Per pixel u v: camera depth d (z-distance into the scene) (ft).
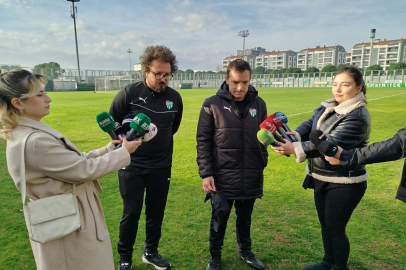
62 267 5.42
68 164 5.32
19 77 5.16
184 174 17.49
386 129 29.96
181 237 10.74
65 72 169.89
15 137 5.20
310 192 14.76
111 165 5.78
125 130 8.06
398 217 11.99
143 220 12.19
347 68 7.09
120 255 8.94
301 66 396.98
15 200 13.74
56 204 5.27
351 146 7.04
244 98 8.61
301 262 9.25
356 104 7.01
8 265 9.08
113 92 132.77
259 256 9.55
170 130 9.08
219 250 8.93
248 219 9.13
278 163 19.81
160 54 8.19
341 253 7.59
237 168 8.56
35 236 5.05
